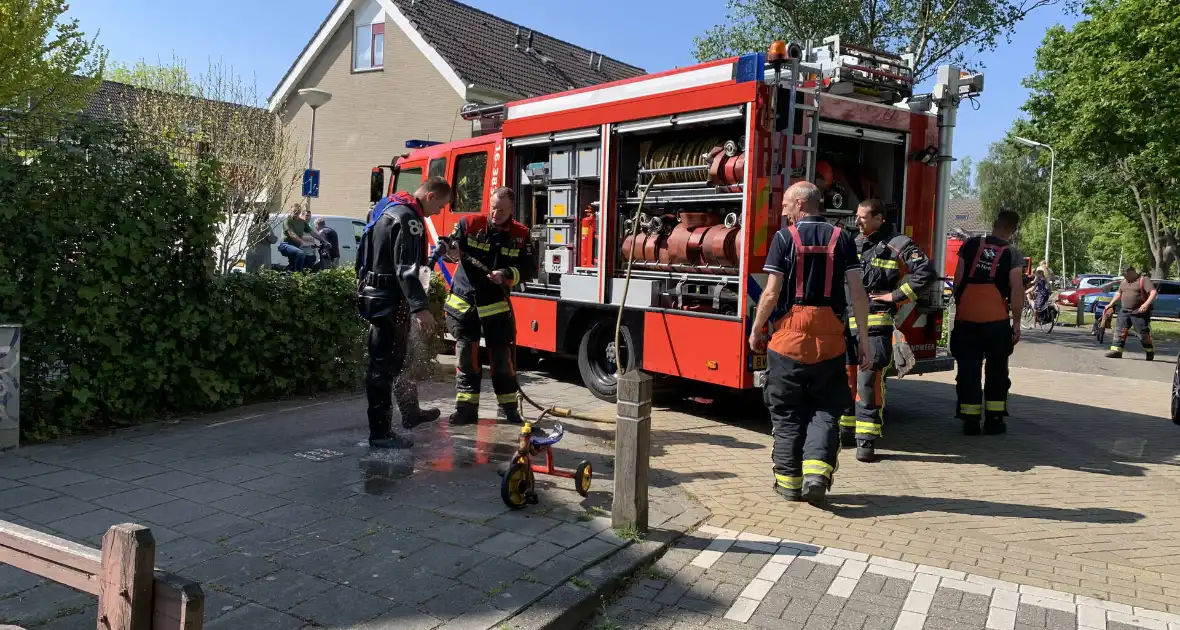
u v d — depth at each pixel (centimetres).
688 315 668
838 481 548
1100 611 353
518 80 2262
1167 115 2009
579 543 396
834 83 662
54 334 557
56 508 418
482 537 399
